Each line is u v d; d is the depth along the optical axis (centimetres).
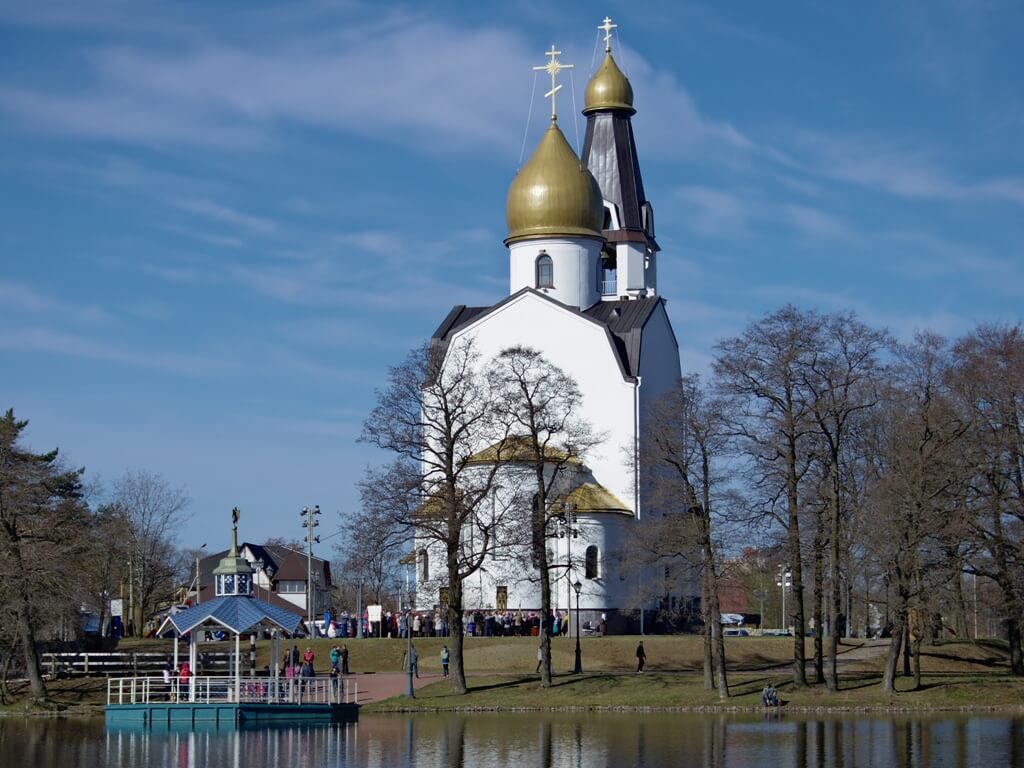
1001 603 8831
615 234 14212
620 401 12462
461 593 9175
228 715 8025
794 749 7069
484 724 8119
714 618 8906
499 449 9512
